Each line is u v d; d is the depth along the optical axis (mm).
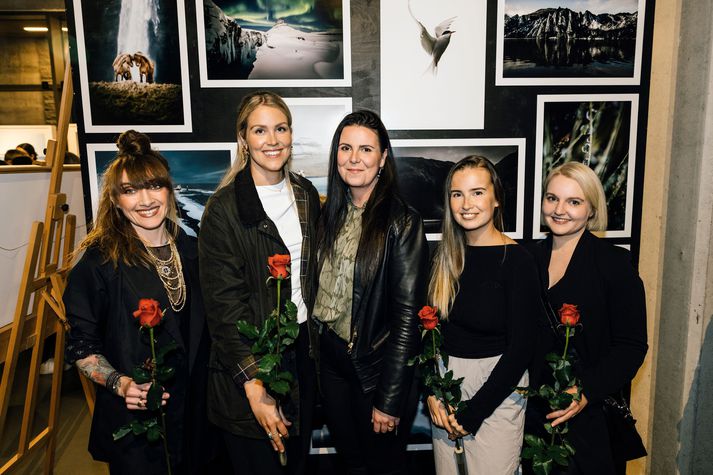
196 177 2197
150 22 2104
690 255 2080
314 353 1598
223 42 2131
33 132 5941
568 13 2186
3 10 6305
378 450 1628
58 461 2555
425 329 1422
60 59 7184
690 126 2062
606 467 1514
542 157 2266
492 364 1491
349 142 1477
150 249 1537
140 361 1459
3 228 2658
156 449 1478
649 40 2209
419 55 2186
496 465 1500
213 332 1473
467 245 1569
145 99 2143
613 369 1444
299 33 2148
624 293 1479
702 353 2100
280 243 1518
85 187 2174
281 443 1451
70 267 2418
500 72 2211
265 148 1477
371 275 1491
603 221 1541
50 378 3598
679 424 2164
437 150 2250
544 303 1574
